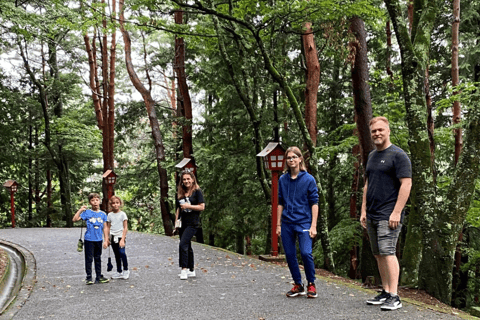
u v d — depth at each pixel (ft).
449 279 22.47
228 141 59.21
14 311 16.62
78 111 89.92
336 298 16.84
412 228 25.80
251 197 57.11
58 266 27.40
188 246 22.58
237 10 32.27
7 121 84.12
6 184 75.51
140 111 71.05
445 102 29.27
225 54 34.81
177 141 65.26
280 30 30.76
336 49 28.76
